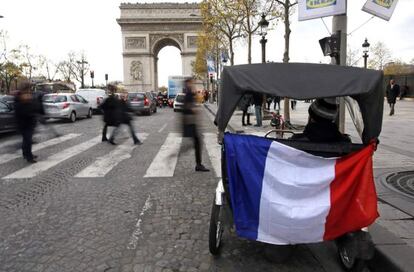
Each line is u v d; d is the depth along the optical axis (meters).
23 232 4.86
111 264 4.02
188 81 8.31
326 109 3.97
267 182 3.75
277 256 4.08
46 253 4.27
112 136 12.25
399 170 7.22
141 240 4.62
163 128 17.45
